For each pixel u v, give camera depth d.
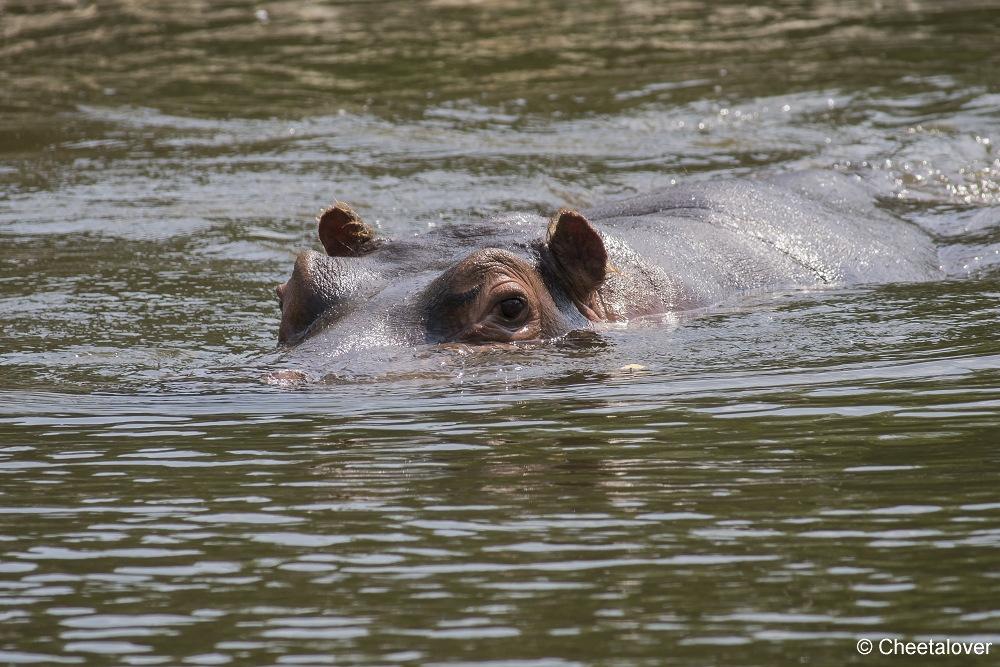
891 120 38.81
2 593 9.03
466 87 46.03
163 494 11.35
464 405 14.66
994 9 57.78
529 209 30.77
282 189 33.34
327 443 13.05
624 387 15.41
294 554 9.64
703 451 12.24
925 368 15.75
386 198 32.06
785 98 42.38
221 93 46.12
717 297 21.25
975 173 32.44
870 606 8.33
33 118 42.78
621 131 39.06
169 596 8.88
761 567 9.07
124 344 19.89
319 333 17.84
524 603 8.56
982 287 22.08
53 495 11.43
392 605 8.59
